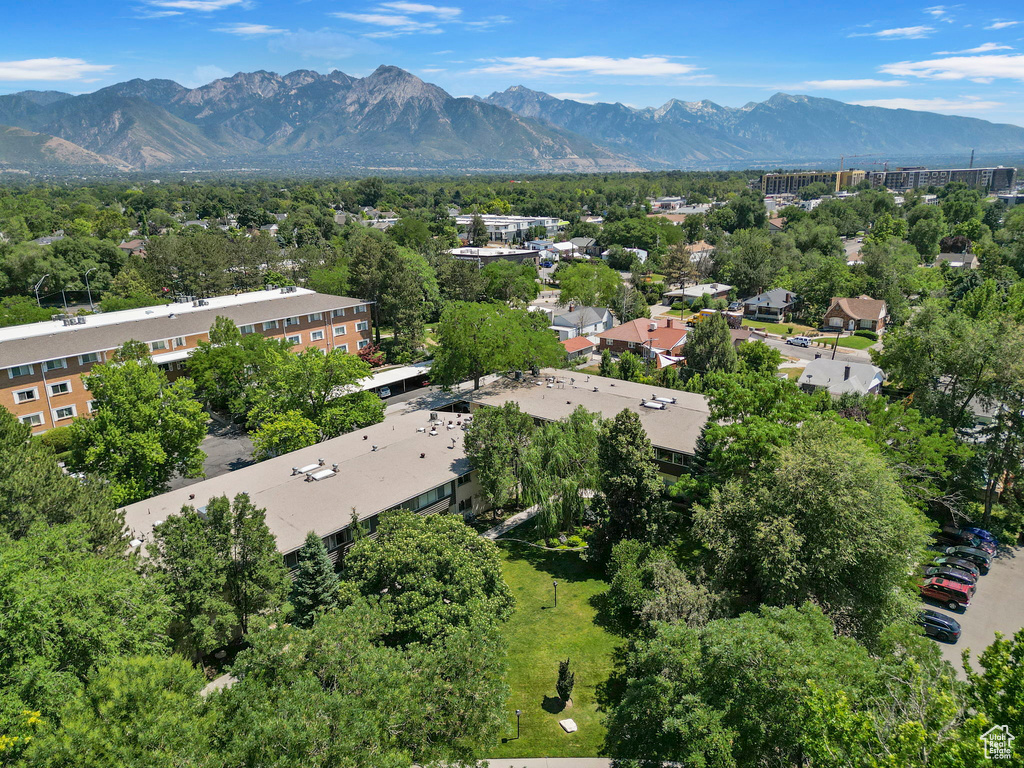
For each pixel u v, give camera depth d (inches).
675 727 881.5
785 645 868.0
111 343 2645.2
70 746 647.1
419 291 3823.8
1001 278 4544.8
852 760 674.2
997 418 1918.1
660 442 2037.4
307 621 1290.6
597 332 4306.1
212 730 765.9
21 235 6451.8
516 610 1535.4
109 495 1392.7
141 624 968.9
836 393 2790.4
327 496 1670.8
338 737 737.6
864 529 1238.3
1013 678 662.5
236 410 2539.4
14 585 842.2
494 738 944.9
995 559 1780.3
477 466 1793.8
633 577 1457.9
